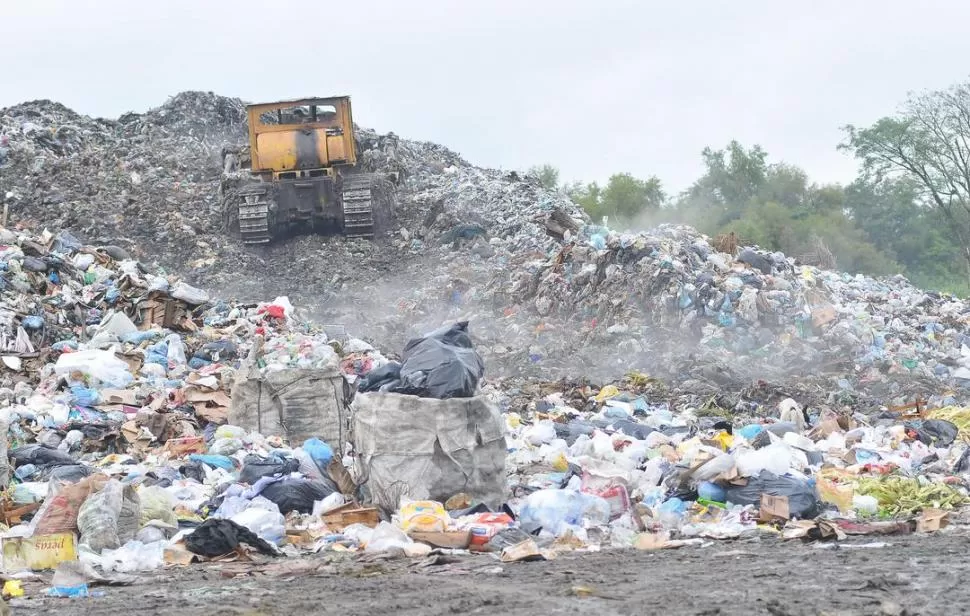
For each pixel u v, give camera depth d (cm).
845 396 3014
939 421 2342
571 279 4038
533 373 3341
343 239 5059
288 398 2050
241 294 4556
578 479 1652
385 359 2783
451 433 1552
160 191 5609
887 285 4762
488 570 1196
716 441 2059
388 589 1077
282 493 1605
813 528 1388
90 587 1217
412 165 6241
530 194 5575
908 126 9181
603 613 905
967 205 9338
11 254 2991
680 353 3422
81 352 2439
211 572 1273
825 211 10519
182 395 2303
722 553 1291
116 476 1791
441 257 4850
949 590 972
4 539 1382
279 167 4897
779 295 3628
